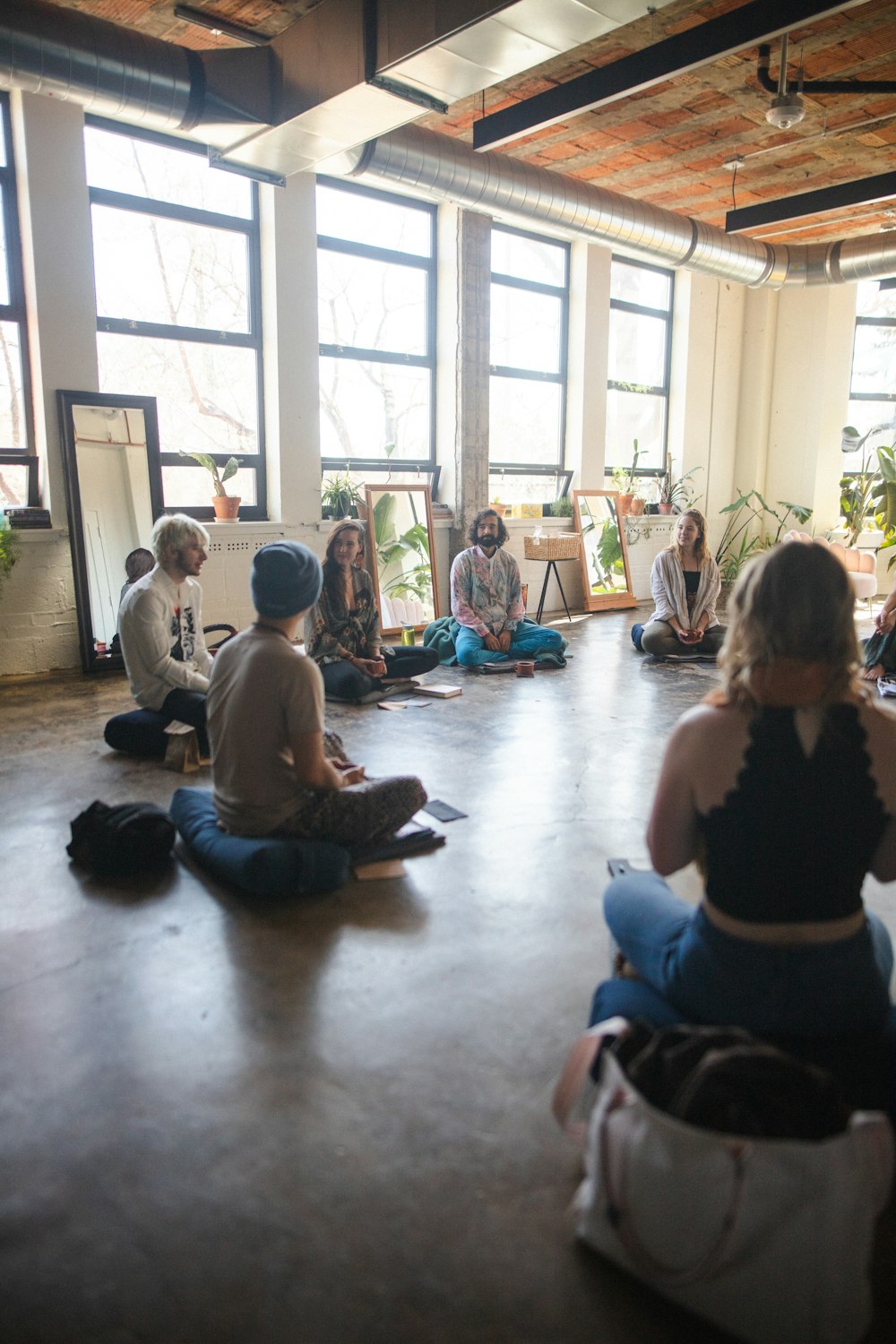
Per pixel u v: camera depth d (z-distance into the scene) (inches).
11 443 228.5
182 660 165.2
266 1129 66.7
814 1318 47.3
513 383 345.1
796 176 303.6
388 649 216.8
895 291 405.4
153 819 111.0
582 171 297.9
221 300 262.8
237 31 197.6
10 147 219.6
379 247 298.2
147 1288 53.2
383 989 85.9
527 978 88.3
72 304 226.2
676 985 62.3
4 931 96.3
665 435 408.5
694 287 392.2
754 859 56.6
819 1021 57.6
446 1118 68.0
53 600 230.5
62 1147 64.7
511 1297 53.1
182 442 260.2
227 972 88.7
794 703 56.1
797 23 158.6
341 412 296.2
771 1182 47.0
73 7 189.3
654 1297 53.5
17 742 168.7
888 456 394.9
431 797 140.0
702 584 255.3
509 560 249.1
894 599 218.2
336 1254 55.7
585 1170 62.8
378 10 169.0
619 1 144.6
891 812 56.5
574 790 144.0
